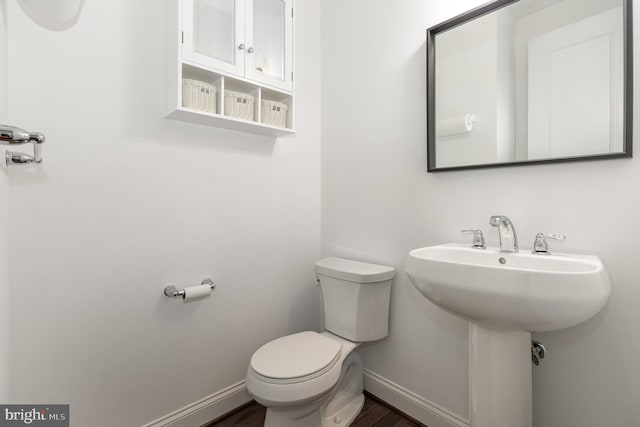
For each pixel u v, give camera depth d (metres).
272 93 1.64
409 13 1.51
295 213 1.88
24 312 1.06
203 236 1.50
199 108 1.34
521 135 1.15
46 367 1.10
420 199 1.47
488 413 1.02
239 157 1.63
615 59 0.96
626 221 0.96
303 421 1.23
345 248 1.84
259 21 1.52
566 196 1.06
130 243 1.28
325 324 1.66
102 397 1.22
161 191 1.36
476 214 1.28
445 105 1.35
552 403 1.10
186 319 1.44
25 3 0.97
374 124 1.67
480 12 1.23
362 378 1.64
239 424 1.50
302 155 1.91
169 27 1.31
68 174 1.14
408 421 1.50
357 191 1.77
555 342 1.10
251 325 1.68
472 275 0.89
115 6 1.23
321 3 2.00
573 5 1.03
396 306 1.58
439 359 1.41
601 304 0.82
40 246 1.08
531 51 1.12
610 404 1.00
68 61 1.13
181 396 1.43
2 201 0.92
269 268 1.76
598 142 0.99
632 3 0.94
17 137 0.75
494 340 1.01
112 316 1.24
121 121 1.25
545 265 1.00
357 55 1.76
